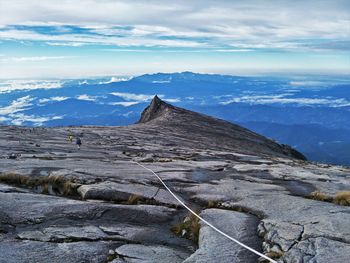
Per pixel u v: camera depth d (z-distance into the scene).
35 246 12.75
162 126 104.81
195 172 29.34
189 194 21.38
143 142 67.12
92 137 70.31
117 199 19.61
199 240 13.70
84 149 48.12
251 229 14.70
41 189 21.72
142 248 13.02
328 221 14.67
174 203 19.03
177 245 13.76
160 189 21.52
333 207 17.28
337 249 11.85
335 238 12.95
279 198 19.38
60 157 36.25
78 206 17.09
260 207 17.61
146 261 11.91
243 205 18.16
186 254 12.70
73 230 14.47
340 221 14.68
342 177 31.83
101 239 13.77
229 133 111.81
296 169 35.03
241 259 11.80
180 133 95.06
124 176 24.73
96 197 19.64
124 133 82.12
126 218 16.23
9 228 14.43
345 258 11.21
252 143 101.62
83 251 12.52
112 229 14.82
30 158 34.09
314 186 25.30
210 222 15.40
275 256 11.81
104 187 20.36
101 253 12.49
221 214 16.61
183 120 119.69
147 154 46.34
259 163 45.09
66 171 24.98
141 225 15.74
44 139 59.00
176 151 54.16
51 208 16.72
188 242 14.12
